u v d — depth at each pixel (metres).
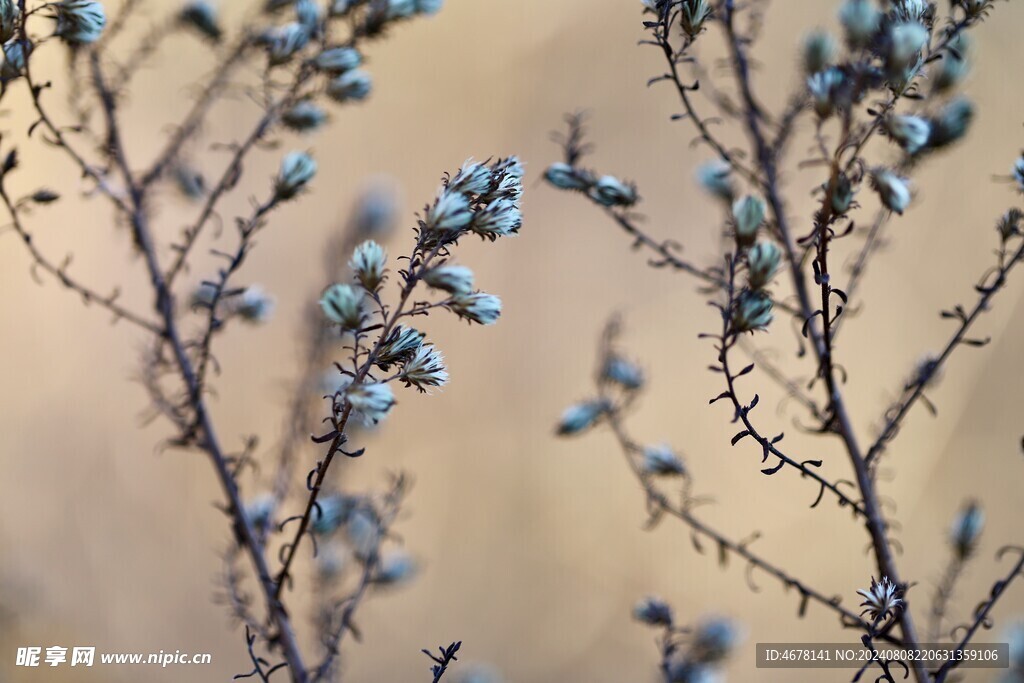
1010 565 1.31
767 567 1.00
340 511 1.04
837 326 1.01
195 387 1.02
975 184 1.45
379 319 1.08
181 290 1.08
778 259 0.97
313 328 1.08
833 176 0.96
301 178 1.01
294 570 1.14
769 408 1.33
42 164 1.27
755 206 0.97
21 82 1.17
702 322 1.49
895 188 0.97
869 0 1.01
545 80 1.62
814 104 0.98
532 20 1.63
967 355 1.42
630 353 1.50
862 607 0.99
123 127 1.24
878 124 0.97
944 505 1.38
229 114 1.35
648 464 1.03
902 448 1.40
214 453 1.02
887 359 1.43
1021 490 1.37
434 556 1.43
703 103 1.52
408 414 1.49
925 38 0.96
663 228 1.55
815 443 1.34
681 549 1.41
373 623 1.32
